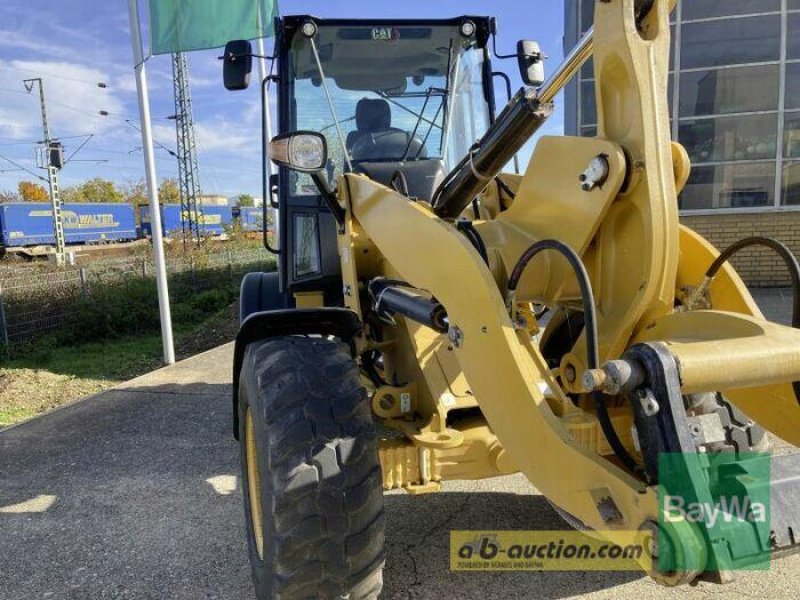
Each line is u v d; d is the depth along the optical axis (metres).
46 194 63.19
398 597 2.84
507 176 3.29
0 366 9.05
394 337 3.20
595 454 1.88
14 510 3.90
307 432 2.28
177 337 11.26
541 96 2.27
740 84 10.43
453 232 2.31
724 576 1.58
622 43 2.05
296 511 2.22
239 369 2.89
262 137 4.24
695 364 1.73
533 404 1.99
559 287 2.46
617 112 2.17
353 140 4.25
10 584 3.10
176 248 24.12
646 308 2.19
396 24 4.23
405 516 3.55
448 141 4.33
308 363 2.46
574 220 2.32
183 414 5.70
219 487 4.12
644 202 2.11
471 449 2.70
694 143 10.73
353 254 3.23
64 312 11.47
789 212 10.34
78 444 5.05
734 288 2.57
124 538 3.50
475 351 2.18
